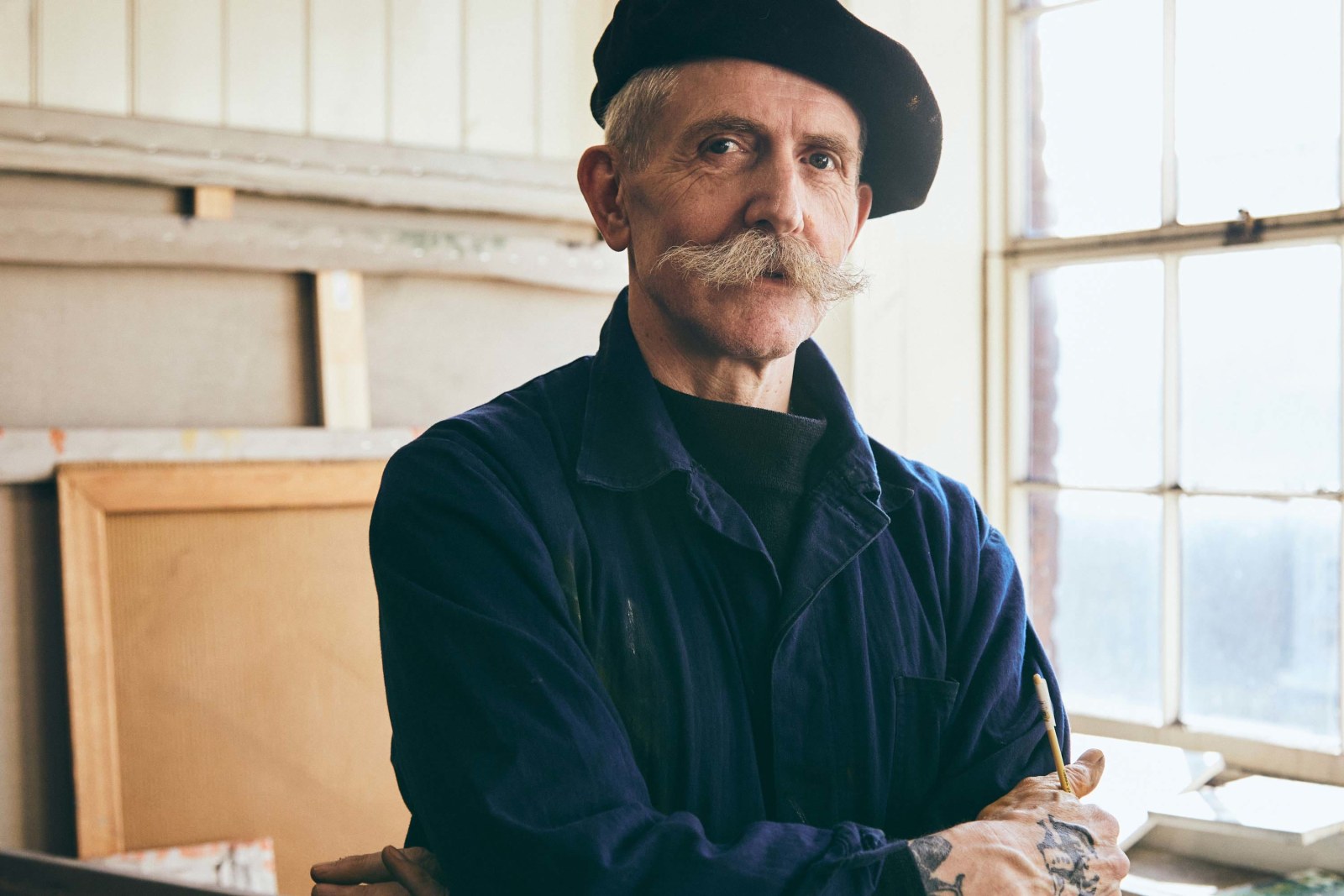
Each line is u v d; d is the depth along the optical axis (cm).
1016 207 254
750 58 98
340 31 231
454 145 241
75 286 206
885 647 104
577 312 246
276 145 219
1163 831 199
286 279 222
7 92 205
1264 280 219
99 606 202
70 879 63
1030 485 253
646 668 96
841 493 105
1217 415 226
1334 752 210
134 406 210
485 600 92
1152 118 233
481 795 86
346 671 221
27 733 202
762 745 99
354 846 219
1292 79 213
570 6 253
